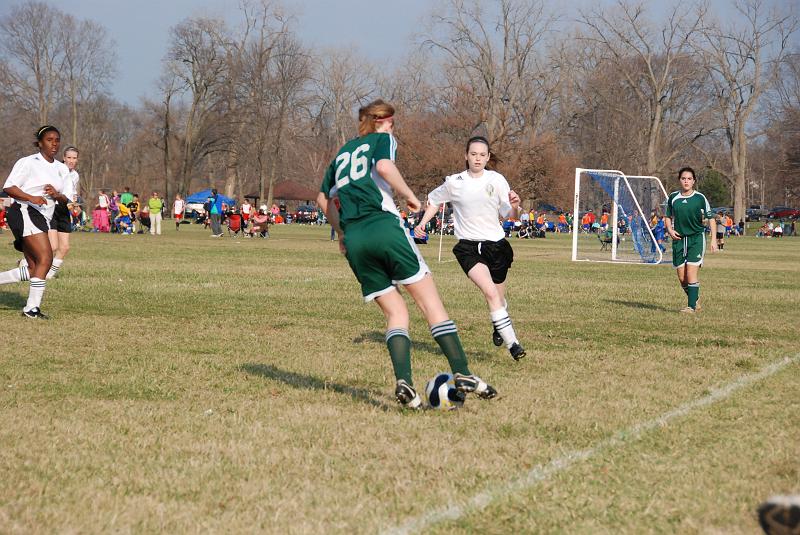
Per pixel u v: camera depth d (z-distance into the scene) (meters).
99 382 12.55
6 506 7.27
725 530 7.01
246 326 18.95
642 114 144.00
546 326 20.19
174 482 7.99
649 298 28.17
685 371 14.30
